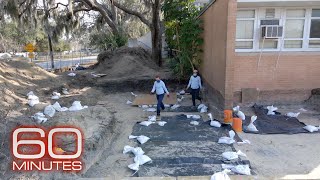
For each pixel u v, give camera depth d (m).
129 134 8.63
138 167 6.32
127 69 18.97
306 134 8.38
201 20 14.70
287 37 11.78
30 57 21.56
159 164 6.52
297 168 6.27
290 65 11.45
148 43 29.77
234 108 10.55
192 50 15.12
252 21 11.61
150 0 22.62
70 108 10.42
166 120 9.98
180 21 15.46
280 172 6.08
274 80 11.55
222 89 10.34
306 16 11.58
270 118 9.88
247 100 11.47
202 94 13.49
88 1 24.22
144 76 17.09
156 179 5.84
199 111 11.16
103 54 22.69
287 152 7.12
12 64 14.84
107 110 10.79
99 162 6.75
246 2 10.56
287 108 11.13
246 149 7.32
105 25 30.31
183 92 14.46
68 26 26.66
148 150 7.31
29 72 14.98
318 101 11.08
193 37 14.62
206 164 6.50
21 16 24.38
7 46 39.81
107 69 20.36
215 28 11.62
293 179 5.79
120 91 15.71
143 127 9.26
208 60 13.30
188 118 10.18
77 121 8.63
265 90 11.58
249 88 11.48
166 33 17.30
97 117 9.55
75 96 13.46
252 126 8.70
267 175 5.95
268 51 11.76
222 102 10.34
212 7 12.21
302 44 11.82
